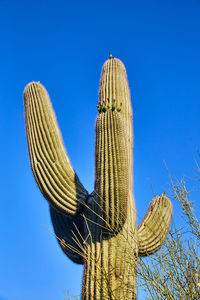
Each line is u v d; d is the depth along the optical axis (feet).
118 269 14.47
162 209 17.63
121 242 15.07
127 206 15.43
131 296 13.91
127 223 15.84
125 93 19.70
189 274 10.38
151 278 10.65
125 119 18.93
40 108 18.79
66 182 16.99
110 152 15.40
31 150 18.06
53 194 16.88
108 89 19.44
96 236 15.52
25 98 19.72
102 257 14.74
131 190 17.89
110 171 15.16
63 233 18.53
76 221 18.21
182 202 11.57
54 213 19.10
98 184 15.39
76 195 16.80
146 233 16.94
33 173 17.62
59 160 17.38
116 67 20.30
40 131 18.11
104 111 16.99
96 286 13.88
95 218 16.21
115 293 13.99
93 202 16.60
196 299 9.98
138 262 11.39
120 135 15.78
